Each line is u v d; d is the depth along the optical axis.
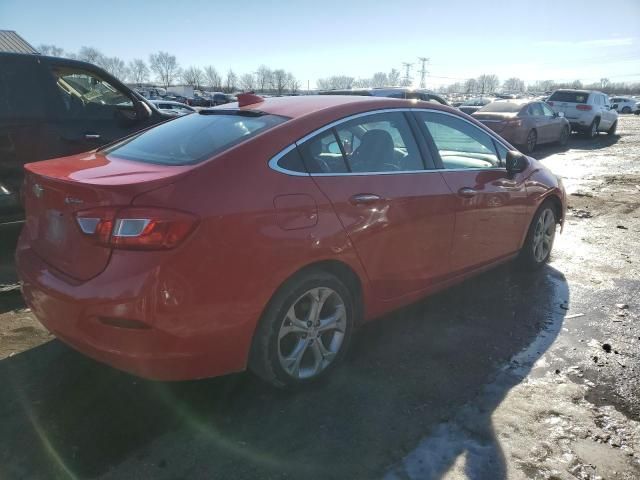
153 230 2.30
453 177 3.71
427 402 2.90
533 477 2.35
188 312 2.38
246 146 2.72
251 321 2.60
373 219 3.09
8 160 4.88
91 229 2.39
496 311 4.13
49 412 2.73
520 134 14.12
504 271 5.04
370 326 3.84
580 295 4.48
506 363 3.34
